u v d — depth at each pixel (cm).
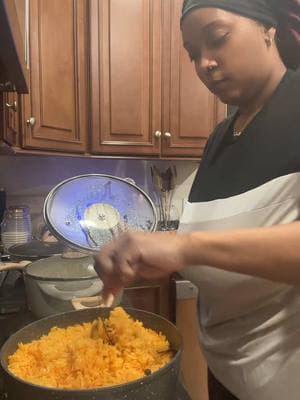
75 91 154
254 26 62
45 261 95
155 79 167
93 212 97
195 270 70
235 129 76
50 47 140
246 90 68
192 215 77
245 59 63
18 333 63
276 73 67
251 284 64
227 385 74
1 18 40
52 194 95
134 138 166
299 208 61
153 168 199
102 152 162
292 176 60
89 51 156
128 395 47
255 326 67
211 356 76
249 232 47
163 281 164
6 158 178
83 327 69
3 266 101
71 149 154
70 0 148
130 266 47
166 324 66
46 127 142
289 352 64
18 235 160
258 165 65
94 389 45
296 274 46
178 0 166
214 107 176
